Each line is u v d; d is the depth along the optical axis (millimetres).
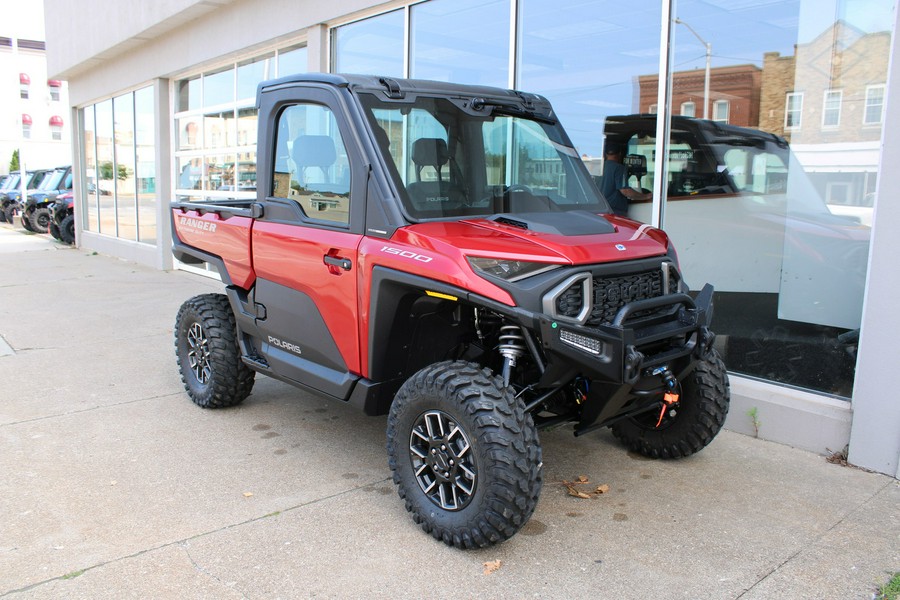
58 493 3869
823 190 4562
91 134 16500
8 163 51312
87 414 5184
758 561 3236
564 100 5992
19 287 10922
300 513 3674
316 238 3943
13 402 5441
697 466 4297
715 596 2969
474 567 3174
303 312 4141
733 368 5078
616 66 5582
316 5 8211
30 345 7238
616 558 3258
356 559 3234
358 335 3740
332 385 4000
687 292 3943
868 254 4305
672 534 3477
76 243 17422
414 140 3811
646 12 5336
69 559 3203
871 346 4117
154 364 6562
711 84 5047
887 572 3146
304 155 4098
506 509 3070
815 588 3025
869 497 3875
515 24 6246
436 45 7004
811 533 3488
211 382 5102
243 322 4734
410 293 3508
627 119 5555
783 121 4727
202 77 11648
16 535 3410
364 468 4266
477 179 3996
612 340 3109
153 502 3777
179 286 11039
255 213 4414
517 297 3111
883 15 4258
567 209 4176
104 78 14820
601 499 3854
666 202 5375
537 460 3121
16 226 24797
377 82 3904
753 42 4820
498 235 3424
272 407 5379
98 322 8383
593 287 3250
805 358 4703
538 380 3559
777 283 4816
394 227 3541
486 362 3803
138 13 11789
